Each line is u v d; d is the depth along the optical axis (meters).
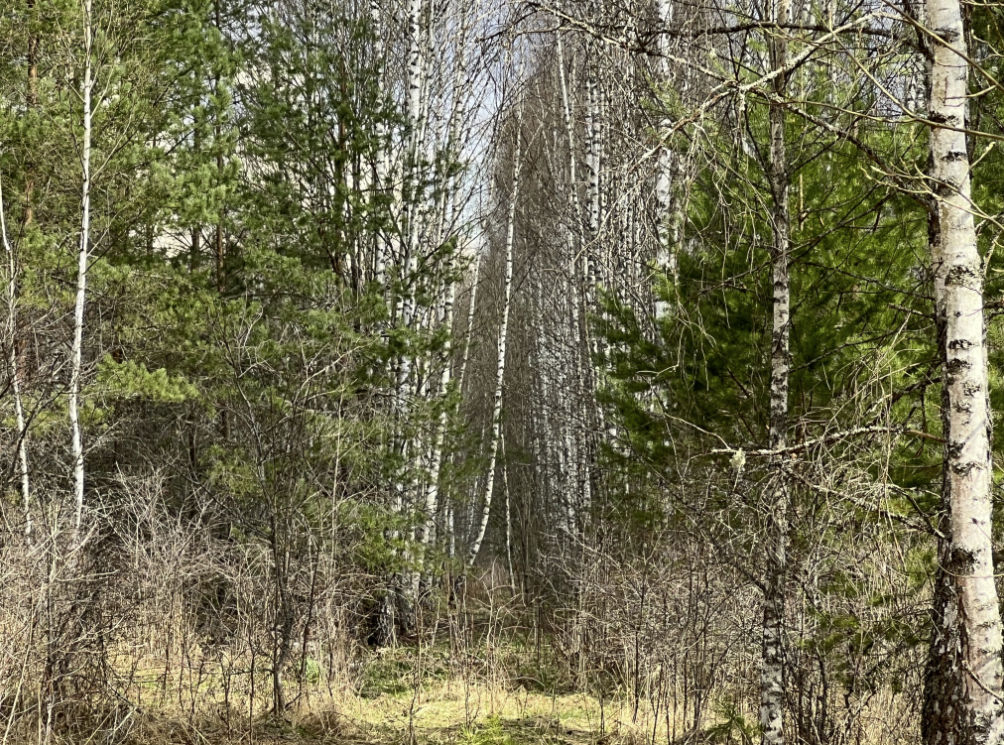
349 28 11.64
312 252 11.52
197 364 11.16
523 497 18.66
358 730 7.88
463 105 13.30
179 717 7.38
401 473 10.89
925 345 5.88
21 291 8.91
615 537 10.02
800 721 5.44
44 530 7.01
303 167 11.26
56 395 8.26
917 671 5.33
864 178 6.67
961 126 3.97
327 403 10.63
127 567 8.01
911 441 6.19
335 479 8.93
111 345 11.00
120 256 10.76
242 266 12.81
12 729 6.31
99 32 9.06
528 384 20.69
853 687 5.50
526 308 21.45
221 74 10.87
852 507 4.84
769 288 6.91
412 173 11.61
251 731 7.21
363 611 11.33
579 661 9.77
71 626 6.75
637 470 8.95
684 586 7.57
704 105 4.13
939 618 3.97
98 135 9.33
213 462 11.06
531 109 16.36
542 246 17.84
